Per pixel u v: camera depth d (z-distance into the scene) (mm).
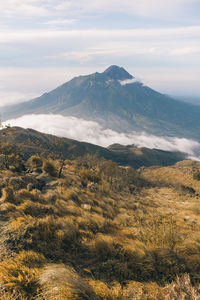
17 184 10742
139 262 5734
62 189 12984
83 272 5117
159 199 36719
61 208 9242
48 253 5414
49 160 18359
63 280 4008
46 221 6516
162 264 5812
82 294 3896
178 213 18344
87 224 8289
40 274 4250
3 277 4004
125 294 4457
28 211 7496
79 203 12375
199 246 6633
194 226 12344
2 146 27109
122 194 27625
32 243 5512
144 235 7988
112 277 5102
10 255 4812
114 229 8820
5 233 5652
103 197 17656
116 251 6121
